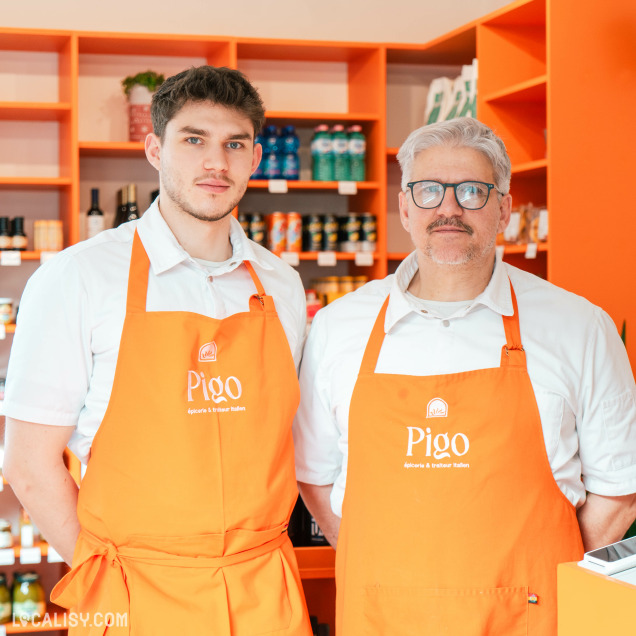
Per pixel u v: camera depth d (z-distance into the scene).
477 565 1.80
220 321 1.90
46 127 4.29
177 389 1.84
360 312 2.06
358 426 1.94
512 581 1.80
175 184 1.87
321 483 2.17
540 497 1.83
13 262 3.86
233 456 1.87
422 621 1.81
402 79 4.68
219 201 1.88
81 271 1.87
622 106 3.46
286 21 4.56
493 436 1.85
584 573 1.40
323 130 4.29
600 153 3.43
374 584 1.87
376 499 1.89
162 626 1.79
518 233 3.85
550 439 1.87
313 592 3.47
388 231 4.68
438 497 1.83
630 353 3.45
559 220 3.39
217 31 4.49
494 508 1.82
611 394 1.91
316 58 4.51
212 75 1.86
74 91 3.91
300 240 4.24
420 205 1.89
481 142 1.88
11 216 4.25
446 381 1.88
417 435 1.88
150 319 1.87
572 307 1.96
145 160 4.37
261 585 1.87
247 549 1.87
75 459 3.55
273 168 4.23
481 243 1.88
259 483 1.89
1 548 3.83
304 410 2.14
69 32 3.92
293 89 4.59
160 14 4.42
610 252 3.45
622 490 1.88
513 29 3.91
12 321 3.97
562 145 3.39
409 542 1.84
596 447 1.91
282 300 2.09
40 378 1.84
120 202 4.19
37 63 4.25
